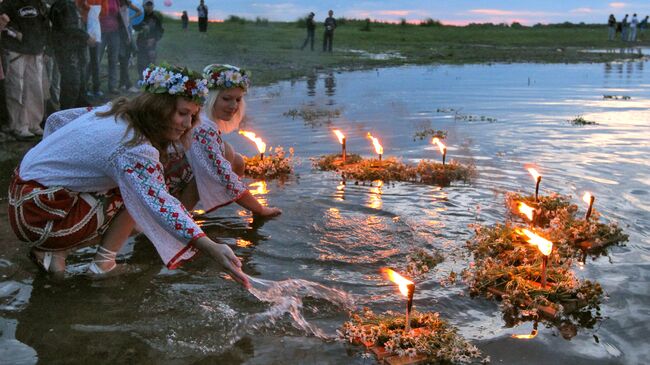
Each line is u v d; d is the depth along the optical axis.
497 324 3.60
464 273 4.16
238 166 5.70
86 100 10.20
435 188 6.18
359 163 6.98
